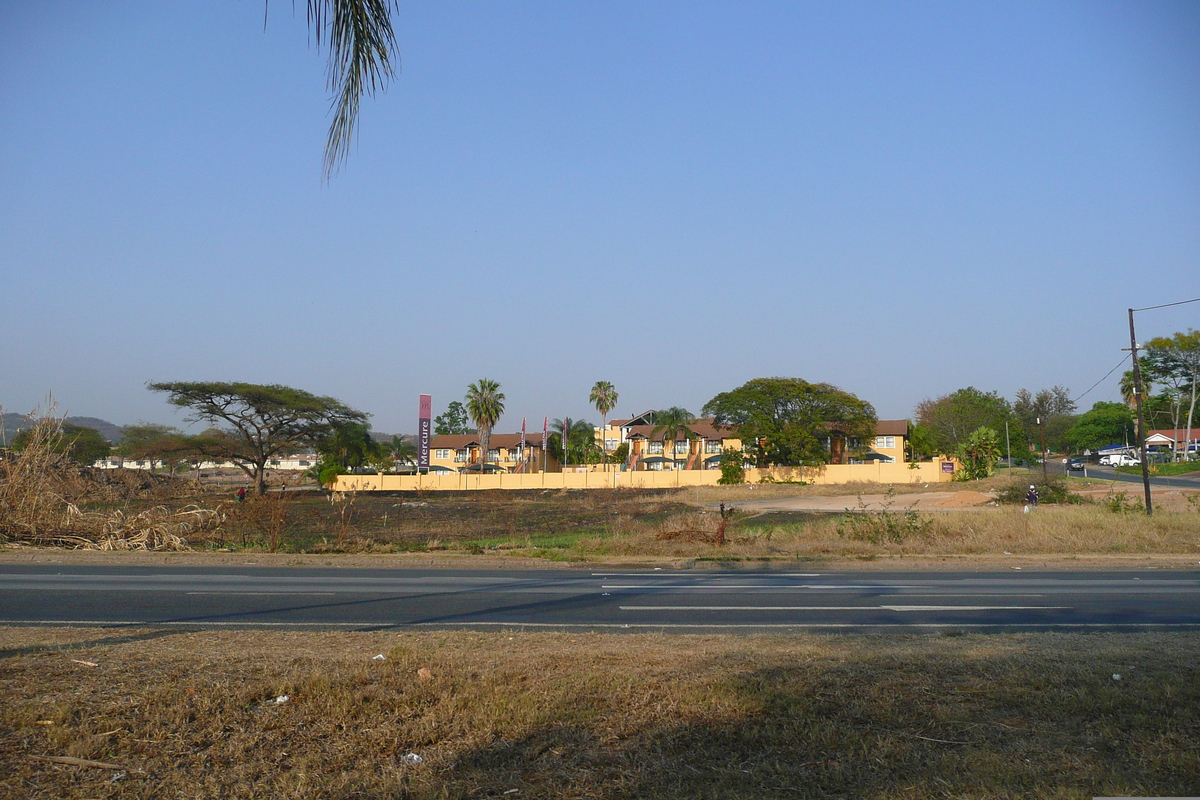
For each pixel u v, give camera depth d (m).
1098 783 4.41
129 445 89.56
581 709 5.58
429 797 4.25
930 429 86.50
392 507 48.28
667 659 7.23
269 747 4.93
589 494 62.03
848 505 43.59
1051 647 7.86
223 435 70.69
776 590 14.45
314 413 71.75
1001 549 21.06
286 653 7.62
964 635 8.89
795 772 4.58
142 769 4.58
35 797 4.20
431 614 11.40
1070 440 113.38
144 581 15.51
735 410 73.44
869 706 5.64
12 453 24.75
